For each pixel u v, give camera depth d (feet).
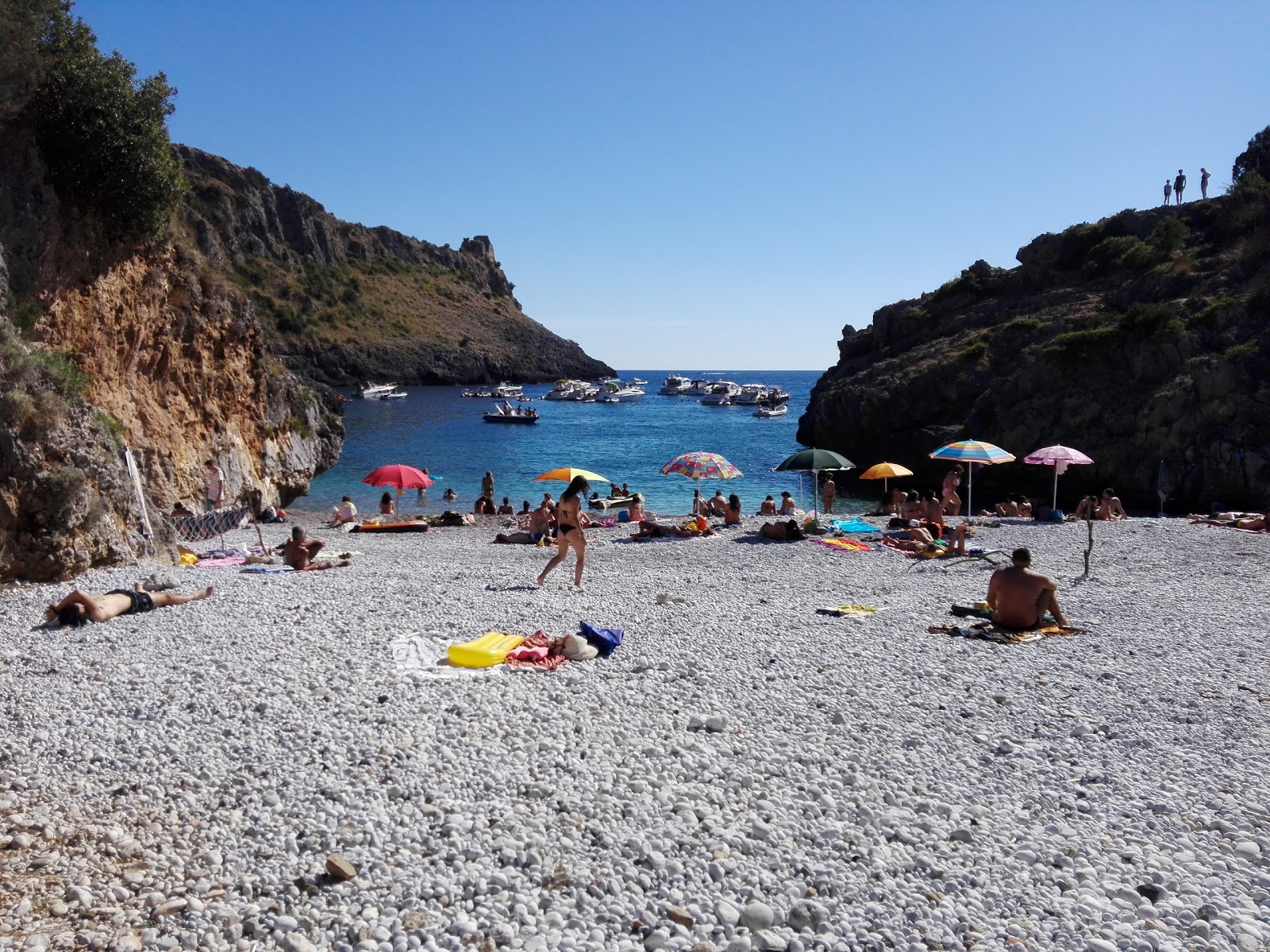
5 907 15.64
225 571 49.60
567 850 17.62
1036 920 15.46
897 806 19.85
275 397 102.83
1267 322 132.98
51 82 62.59
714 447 211.61
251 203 578.25
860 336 218.79
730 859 17.37
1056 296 181.37
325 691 26.30
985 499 146.41
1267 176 181.68
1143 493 131.44
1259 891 16.35
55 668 28.48
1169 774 21.66
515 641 31.60
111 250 70.33
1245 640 34.73
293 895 16.03
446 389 527.40
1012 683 28.66
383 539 75.77
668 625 36.17
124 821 18.79
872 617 38.52
